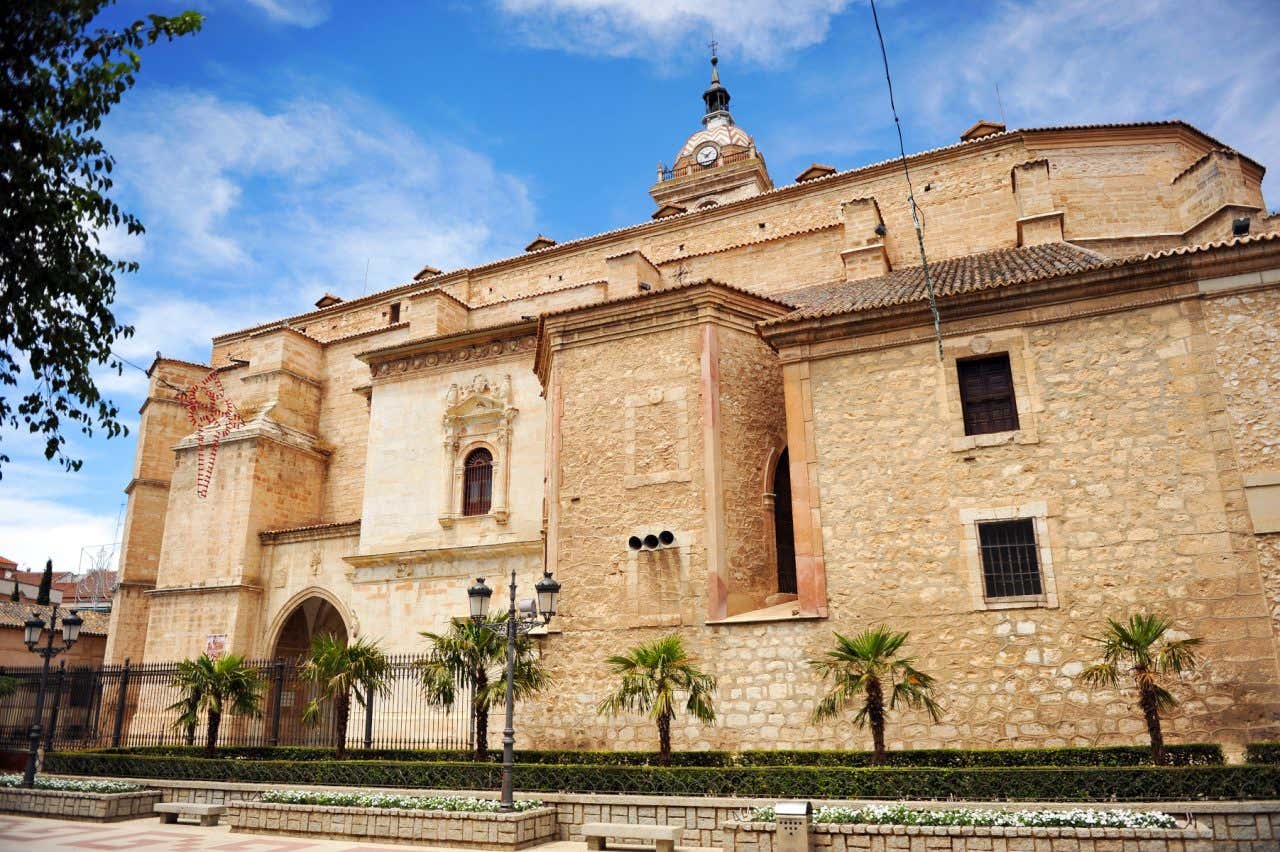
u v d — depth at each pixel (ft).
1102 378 52.70
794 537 59.98
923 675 47.65
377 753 67.46
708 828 46.29
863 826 38.81
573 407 69.00
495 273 137.28
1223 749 44.86
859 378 58.75
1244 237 50.83
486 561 92.32
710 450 62.44
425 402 102.47
